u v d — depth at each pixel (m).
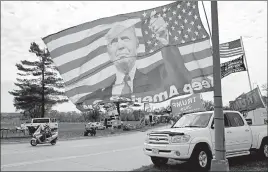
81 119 67.81
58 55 5.41
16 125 52.22
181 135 8.24
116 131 45.28
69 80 5.40
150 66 5.58
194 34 6.02
